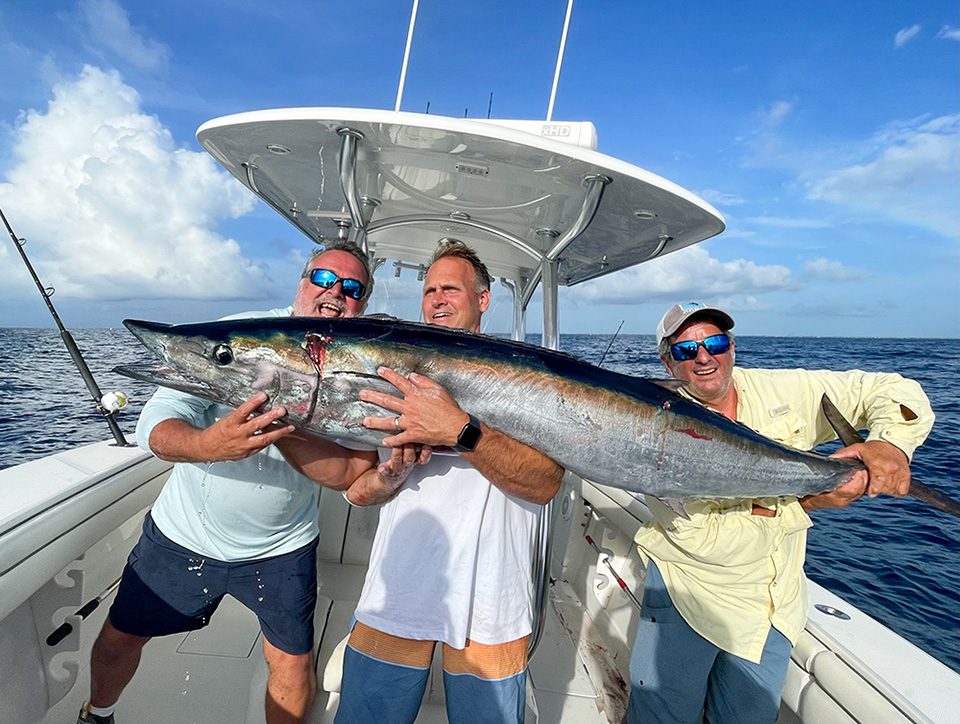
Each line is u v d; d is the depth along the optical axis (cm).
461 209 311
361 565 393
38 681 242
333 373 208
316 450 214
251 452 181
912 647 211
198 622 252
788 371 265
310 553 256
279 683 245
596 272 415
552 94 279
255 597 245
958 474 977
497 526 199
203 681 279
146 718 254
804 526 226
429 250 411
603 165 227
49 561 221
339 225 349
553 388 215
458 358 213
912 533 780
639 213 272
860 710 188
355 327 215
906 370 2708
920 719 172
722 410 260
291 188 302
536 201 281
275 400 208
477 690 192
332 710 269
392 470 187
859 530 792
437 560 196
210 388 208
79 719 241
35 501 231
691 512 229
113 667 240
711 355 248
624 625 330
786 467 225
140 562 242
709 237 281
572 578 406
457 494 201
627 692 297
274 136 234
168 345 207
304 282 253
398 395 208
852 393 251
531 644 252
